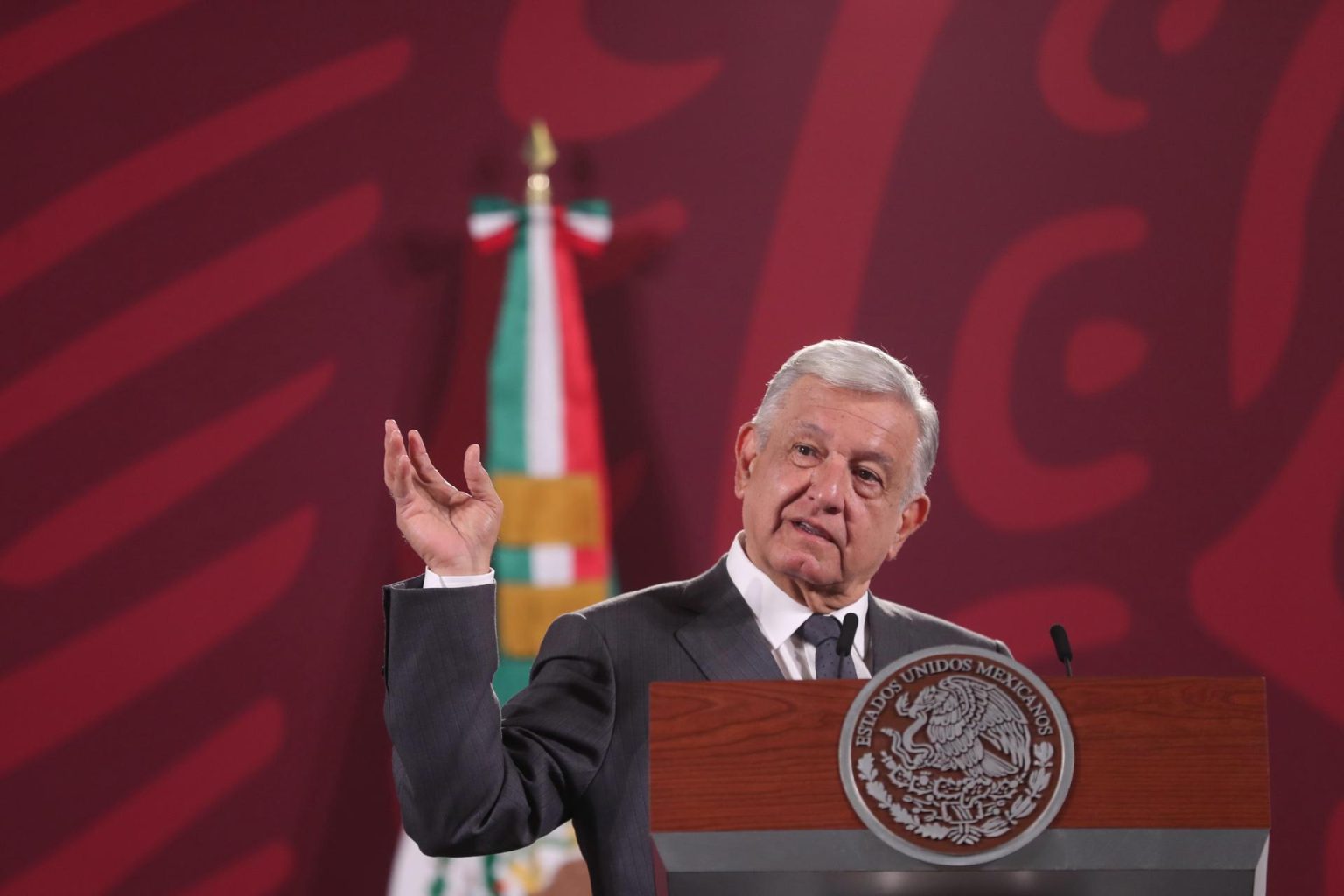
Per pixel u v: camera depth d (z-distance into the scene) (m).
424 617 6.79
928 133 17.53
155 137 16.98
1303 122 17.34
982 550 16.89
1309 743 16.52
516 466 16.73
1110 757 5.88
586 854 7.86
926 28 17.69
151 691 16.19
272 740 16.25
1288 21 17.48
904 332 17.27
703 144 17.53
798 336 17.27
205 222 16.92
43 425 16.42
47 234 16.72
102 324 16.64
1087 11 17.62
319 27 17.38
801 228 17.42
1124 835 5.81
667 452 17.02
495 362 16.97
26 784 15.94
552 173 17.41
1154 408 17.05
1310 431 16.92
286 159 17.11
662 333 17.22
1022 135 17.50
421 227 17.17
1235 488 16.91
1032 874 5.82
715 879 5.89
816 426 8.33
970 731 5.90
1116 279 17.23
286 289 16.92
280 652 16.39
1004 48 17.62
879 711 5.92
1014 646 16.75
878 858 5.84
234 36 17.23
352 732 16.34
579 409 16.94
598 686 8.00
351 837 16.17
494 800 7.00
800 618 8.39
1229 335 17.11
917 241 17.39
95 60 17.05
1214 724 5.91
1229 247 17.22
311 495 16.66
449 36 17.50
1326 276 17.11
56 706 16.06
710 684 6.01
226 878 16.02
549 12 17.62
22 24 17.02
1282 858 16.36
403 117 17.34
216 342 16.75
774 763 5.93
